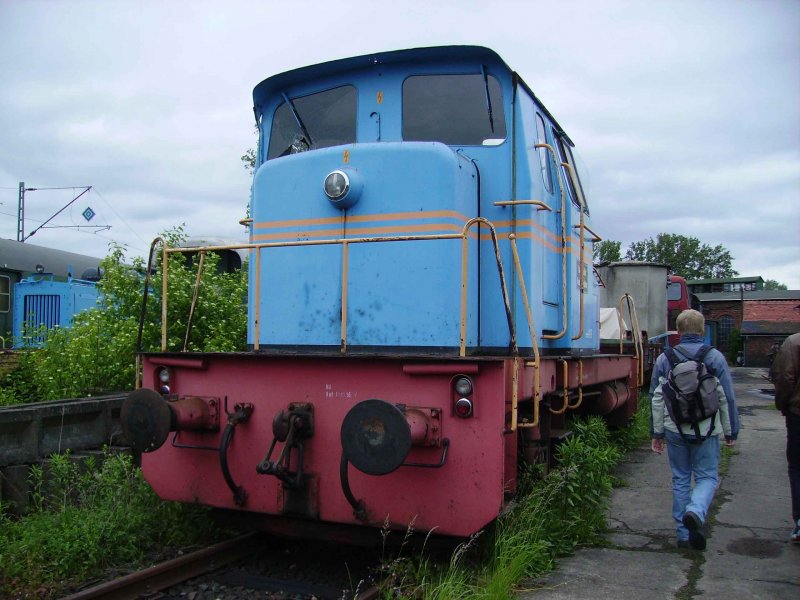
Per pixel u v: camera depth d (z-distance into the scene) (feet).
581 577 14.10
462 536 13.51
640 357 32.55
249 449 15.11
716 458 15.80
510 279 16.72
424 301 15.51
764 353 127.03
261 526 15.48
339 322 16.22
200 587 13.60
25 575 13.67
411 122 17.70
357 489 13.98
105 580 13.94
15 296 51.57
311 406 14.52
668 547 16.24
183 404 14.94
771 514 19.12
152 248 17.01
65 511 16.34
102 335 28.37
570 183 21.89
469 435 13.23
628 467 25.75
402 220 15.81
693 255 235.61
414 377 13.71
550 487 16.55
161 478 15.97
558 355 19.29
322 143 18.51
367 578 14.08
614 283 58.03
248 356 15.06
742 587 13.57
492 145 17.19
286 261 16.90
